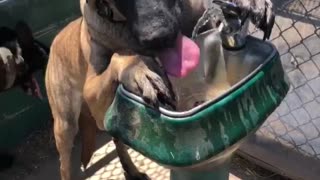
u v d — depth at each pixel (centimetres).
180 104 68
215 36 69
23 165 129
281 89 66
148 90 60
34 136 138
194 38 69
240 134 60
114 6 70
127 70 65
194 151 57
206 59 69
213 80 69
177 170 69
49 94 100
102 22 76
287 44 108
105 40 78
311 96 109
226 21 69
